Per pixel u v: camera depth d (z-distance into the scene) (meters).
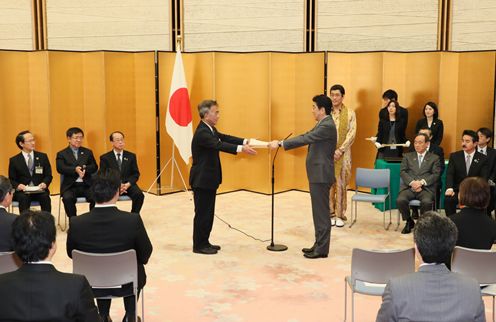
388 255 3.97
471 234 4.01
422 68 8.98
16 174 7.09
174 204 8.67
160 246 6.56
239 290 5.18
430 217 2.45
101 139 9.06
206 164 6.11
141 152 9.30
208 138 6.00
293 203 8.78
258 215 8.05
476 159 7.02
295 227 7.41
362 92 9.19
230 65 9.25
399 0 9.72
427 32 9.70
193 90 9.25
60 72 8.93
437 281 2.34
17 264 3.77
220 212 8.22
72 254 3.71
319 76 9.14
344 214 7.75
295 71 9.30
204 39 10.09
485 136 7.02
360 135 9.27
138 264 4.04
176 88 8.77
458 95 8.97
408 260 4.00
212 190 6.22
